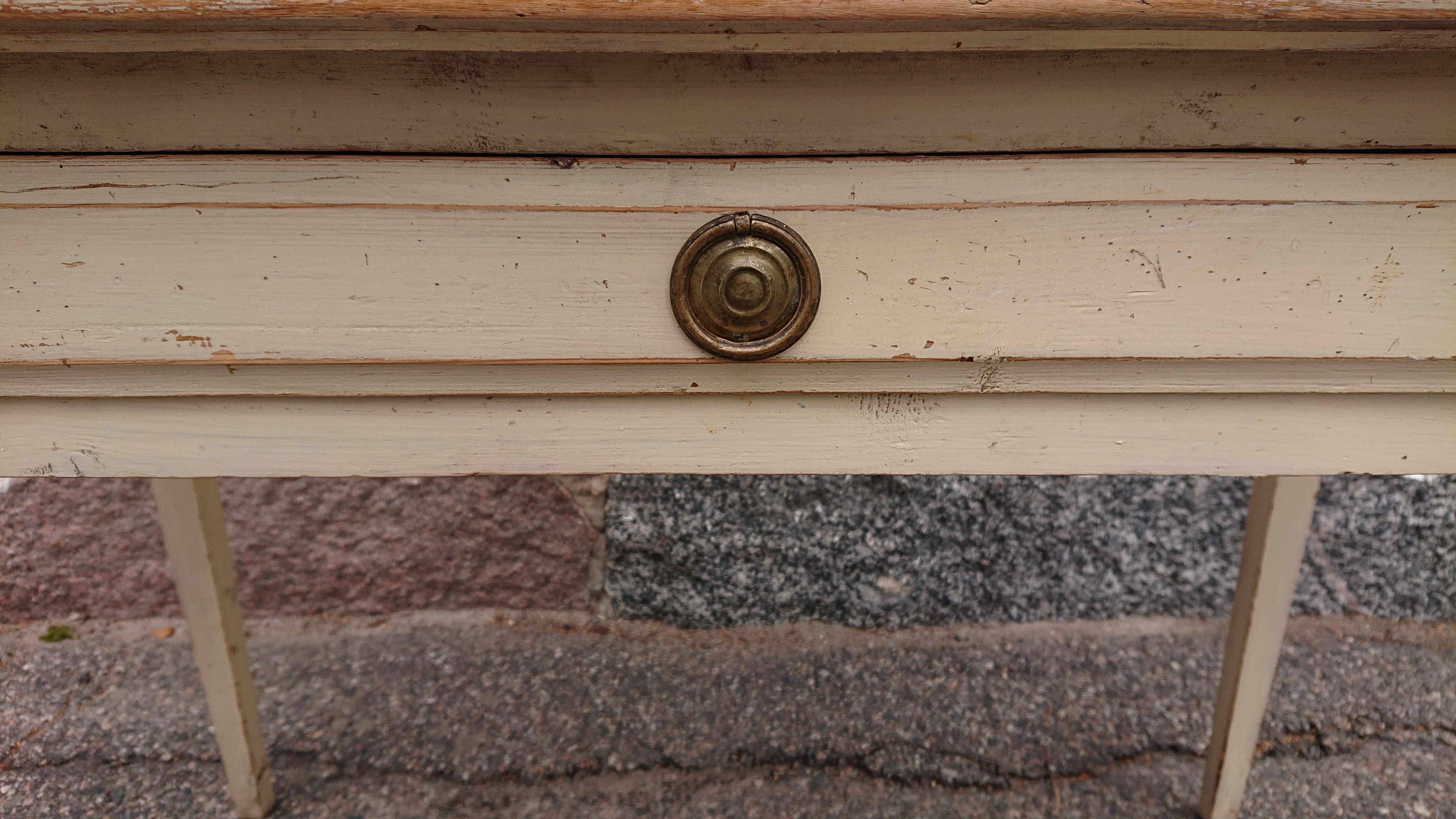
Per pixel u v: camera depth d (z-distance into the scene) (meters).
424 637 1.26
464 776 1.00
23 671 1.16
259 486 1.24
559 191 0.56
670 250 0.56
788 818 0.95
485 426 0.60
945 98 0.55
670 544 1.25
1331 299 0.57
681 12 0.52
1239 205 0.56
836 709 1.12
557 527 1.27
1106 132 0.56
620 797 0.98
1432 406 0.60
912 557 1.26
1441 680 1.17
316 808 0.95
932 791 0.99
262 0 0.52
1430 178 0.56
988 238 0.56
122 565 1.26
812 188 0.56
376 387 0.59
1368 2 0.52
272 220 0.56
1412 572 1.27
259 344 0.57
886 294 0.57
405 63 0.54
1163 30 0.53
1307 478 0.80
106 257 0.56
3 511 1.21
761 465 0.60
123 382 0.58
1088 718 1.10
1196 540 1.28
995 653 1.23
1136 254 0.56
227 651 0.86
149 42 0.53
